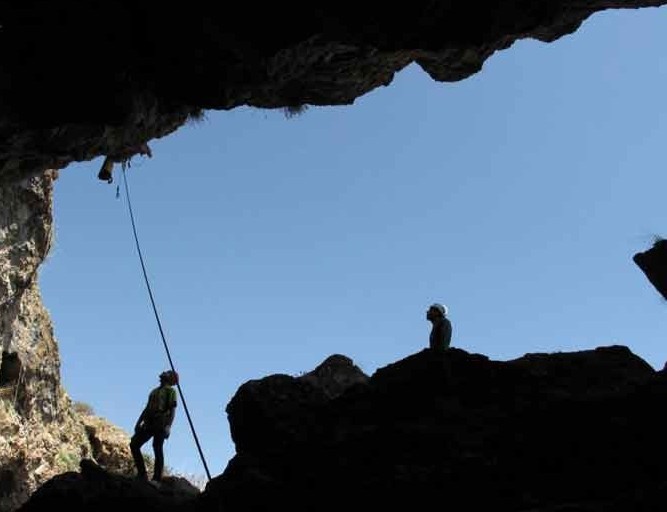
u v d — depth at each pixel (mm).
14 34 12422
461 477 8438
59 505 9859
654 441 8500
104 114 13391
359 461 9031
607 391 9375
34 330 30609
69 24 12500
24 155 14578
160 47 13211
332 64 15430
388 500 8406
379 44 14039
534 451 8711
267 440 10203
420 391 9961
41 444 29234
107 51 12977
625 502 7211
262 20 13031
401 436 9102
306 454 9406
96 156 15742
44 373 30844
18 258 28078
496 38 15023
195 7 12727
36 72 12742
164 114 15336
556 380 9859
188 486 12656
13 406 28094
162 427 12680
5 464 26422
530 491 8273
